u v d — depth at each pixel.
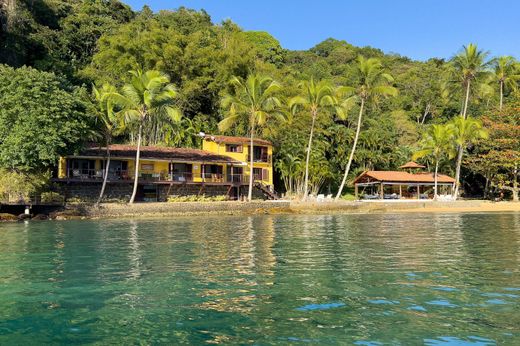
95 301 8.50
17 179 32.72
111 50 61.16
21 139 31.86
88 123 36.41
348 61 105.50
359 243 17.06
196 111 63.38
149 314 7.63
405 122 79.00
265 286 9.56
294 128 60.34
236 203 41.59
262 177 55.91
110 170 45.06
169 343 6.28
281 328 6.84
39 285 9.84
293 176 57.06
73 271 11.42
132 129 54.62
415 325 6.92
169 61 61.28
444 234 20.56
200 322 7.17
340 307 7.92
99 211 35.66
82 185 42.97
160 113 43.75
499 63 65.38
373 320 7.18
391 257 13.44
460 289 9.19
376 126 71.00
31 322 7.27
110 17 81.38
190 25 81.56
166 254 14.34
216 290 9.24
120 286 9.69
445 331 6.64
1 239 19.09
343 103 49.78
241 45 70.19
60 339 6.50
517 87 67.88
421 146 68.56
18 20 62.97
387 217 34.94
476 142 61.31
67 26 73.31
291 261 12.77
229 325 7.01
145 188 46.91
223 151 53.84
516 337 6.38
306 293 8.94
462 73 58.97
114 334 6.67
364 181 58.09
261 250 15.20
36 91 32.94
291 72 82.50
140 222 30.36
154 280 10.26
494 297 8.53
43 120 32.38
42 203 34.06
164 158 46.50
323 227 25.06
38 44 62.91
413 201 50.47
